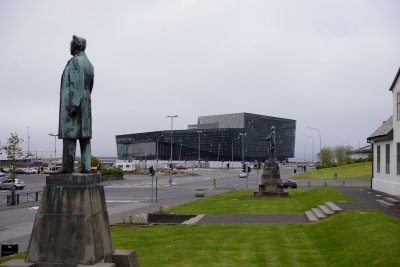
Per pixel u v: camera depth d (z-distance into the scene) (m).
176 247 18.00
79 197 10.18
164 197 45.66
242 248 17.55
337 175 79.38
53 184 10.30
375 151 41.16
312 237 19.41
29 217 30.38
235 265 14.90
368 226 18.00
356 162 95.56
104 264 10.02
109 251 10.84
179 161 169.88
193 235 20.73
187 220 25.84
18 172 109.31
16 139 54.53
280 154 199.38
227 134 168.75
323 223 22.02
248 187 60.12
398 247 14.12
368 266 13.05
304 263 14.82
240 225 23.38
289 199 39.12
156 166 129.00
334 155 127.25
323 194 36.03
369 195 34.69
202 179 84.94
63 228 10.13
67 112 10.66
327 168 93.88
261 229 21.94
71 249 10.05
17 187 59.12
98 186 10.72
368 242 15.49
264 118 187.75
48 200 10.29
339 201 29.61
